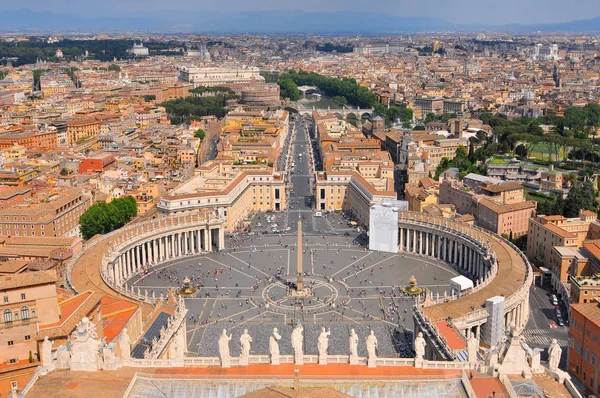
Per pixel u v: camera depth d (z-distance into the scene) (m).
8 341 161.50
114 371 127.44
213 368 130.88
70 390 118.56
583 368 185.62
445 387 122.88
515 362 125.19
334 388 122.75
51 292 164.75
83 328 127.31
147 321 185.62
